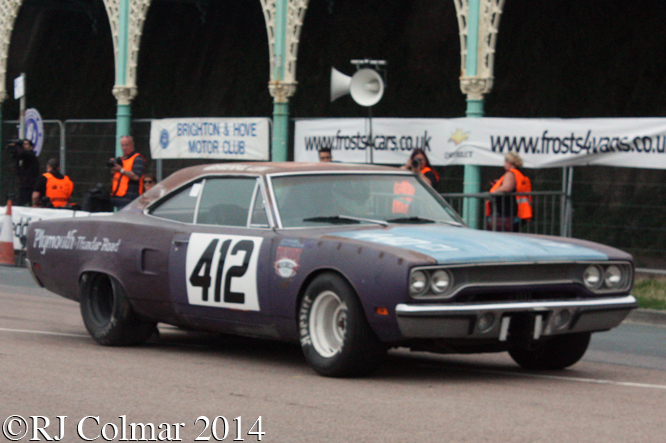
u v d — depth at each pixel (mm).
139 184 17531
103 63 34938
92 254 9336
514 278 7188
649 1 23969
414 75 28125
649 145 13812
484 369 8250
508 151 15219
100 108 34406
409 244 7215
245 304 7992
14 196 19578
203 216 8641
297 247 7613
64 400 6547
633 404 6680
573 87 24594
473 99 16312
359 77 15781
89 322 9398
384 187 8562
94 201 17625
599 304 7469
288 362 8359
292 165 8570
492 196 14461
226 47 32500
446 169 25828
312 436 5562
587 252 7590
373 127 16625
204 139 18969
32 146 20547
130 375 7551
